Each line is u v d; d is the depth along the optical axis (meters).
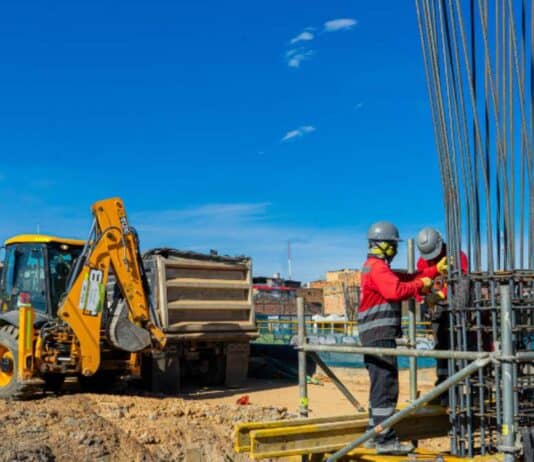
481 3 4.91
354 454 5.41
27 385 11.87
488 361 4.25
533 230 4.86
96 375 13.88
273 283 66.00
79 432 9.59
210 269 15.34
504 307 4.19
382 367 5.46
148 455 9.34
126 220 12.86
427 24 5.24
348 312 34.75
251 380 17.30
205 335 14.96
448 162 5.14
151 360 14.51
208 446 9.97
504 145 4.86
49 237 13.69
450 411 5.25
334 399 13.98
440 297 5.57
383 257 5.58
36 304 13.52
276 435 5.28
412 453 5.34
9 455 8.36
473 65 4.96
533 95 4.90
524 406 4.93
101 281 12.52
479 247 4.98
